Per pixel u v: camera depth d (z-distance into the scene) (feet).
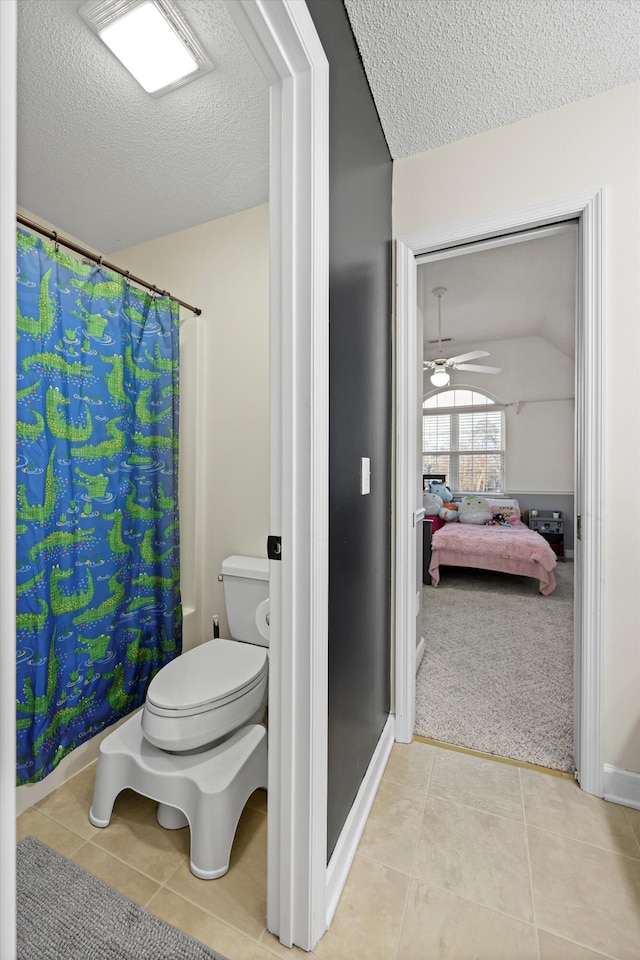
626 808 4.66
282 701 3.23
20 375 4.68
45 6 3.96
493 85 4.73
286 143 3.15
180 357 7.35
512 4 3.85
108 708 5.70
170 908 3.55
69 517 5.16
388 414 5.74
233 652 5.37
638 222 4.72
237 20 2.75
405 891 3.71
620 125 4.81
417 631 7.95
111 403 5.77
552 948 3.27
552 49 4.30
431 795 4.84
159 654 6.48
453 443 20.94
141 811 4.63
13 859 1.08
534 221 5.18
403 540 5.84
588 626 4.90
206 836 3.84
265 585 6.19
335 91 3.67
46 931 3.38
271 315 3.29
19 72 4.59
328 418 3.42
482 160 5.41
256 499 6.88
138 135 5.47
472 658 8.45
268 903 3.36
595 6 3.88
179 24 4.09
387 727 5.66
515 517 17.90
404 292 5.84
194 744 4.23
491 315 15.26
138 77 4.63
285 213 3.17
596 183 4.90
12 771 1.09
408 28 4.07
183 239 7.46
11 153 1.07
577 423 5.21
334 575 3.63
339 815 3.82
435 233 5.64
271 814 3.32
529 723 6.20
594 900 3.63
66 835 4.29
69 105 5.00
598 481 4.84
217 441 7.16
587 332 4.93
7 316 1.07
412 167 5.78
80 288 5.39
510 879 3.82
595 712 4.84
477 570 16.30
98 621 5.56
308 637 3.16
